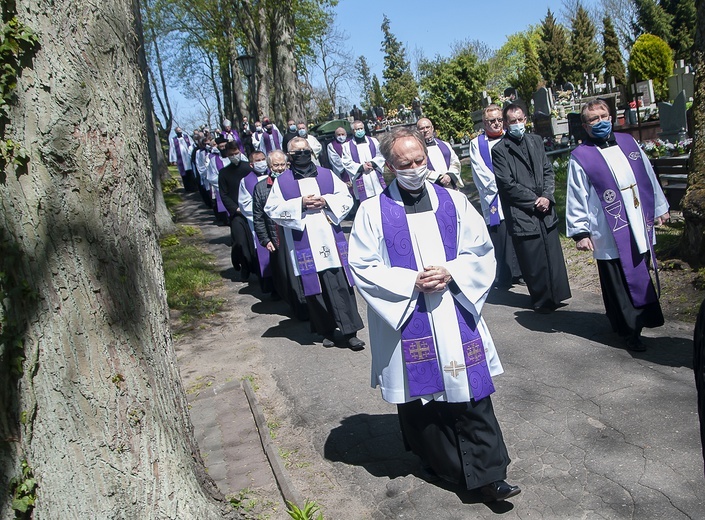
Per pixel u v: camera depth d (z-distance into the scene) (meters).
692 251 6.68
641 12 47.53
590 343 5.62
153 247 3.00
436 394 3.51
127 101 2.84
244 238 9.57
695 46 6.97
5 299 2.47
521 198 6.44
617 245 5.31
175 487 2.86
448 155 8.23
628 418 4.28
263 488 4.09
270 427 5.01
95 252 2.67
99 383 2.66
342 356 6.28
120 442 2.71
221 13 33.56
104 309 2.69
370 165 10.47
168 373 2.99
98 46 2.71
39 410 2.56
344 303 6.34
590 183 5.43
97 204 2.68
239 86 34.25
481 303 3.55
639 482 3.61
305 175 6.52
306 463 4.36
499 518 3.49
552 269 6.48
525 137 6.61
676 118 10.98
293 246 6.43
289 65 22.27
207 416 5.37
